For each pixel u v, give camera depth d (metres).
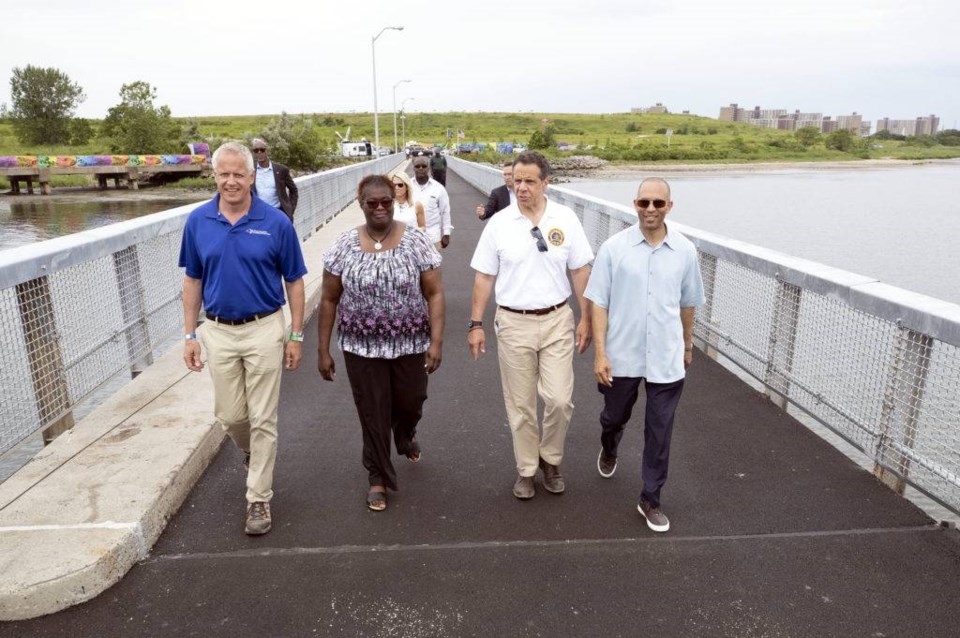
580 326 3.83
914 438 3.74
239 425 3.66
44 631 2.78
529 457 3.82
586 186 71.44
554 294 3.69
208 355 3.52
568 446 4.56
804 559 3.25
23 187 65.75
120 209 44.91
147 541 3.32
